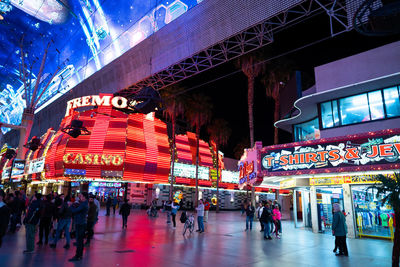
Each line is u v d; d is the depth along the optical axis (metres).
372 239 13.66
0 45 66.31
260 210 16.06
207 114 46.94
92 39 57.81
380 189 8.02
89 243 9.52
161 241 11.27
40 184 49.56
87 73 58.16
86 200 7.72
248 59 36.78
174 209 17.17
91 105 39.22
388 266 7.72
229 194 55.66
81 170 36.00
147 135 40.25
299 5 18.98
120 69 41.06
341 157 13.81
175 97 43.41
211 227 18.08
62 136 38.81
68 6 62.78
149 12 41.97
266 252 9.55
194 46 27.84
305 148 15.20
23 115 39.56
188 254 8.76
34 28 66.50
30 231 8.09
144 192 41.78
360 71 15.05
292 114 22.25
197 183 45.03
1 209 6.45
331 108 16.70
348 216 14.50
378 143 12.82
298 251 9.91
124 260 7.52
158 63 33.19
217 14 24.95
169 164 41.59
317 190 17.23
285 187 19.05
